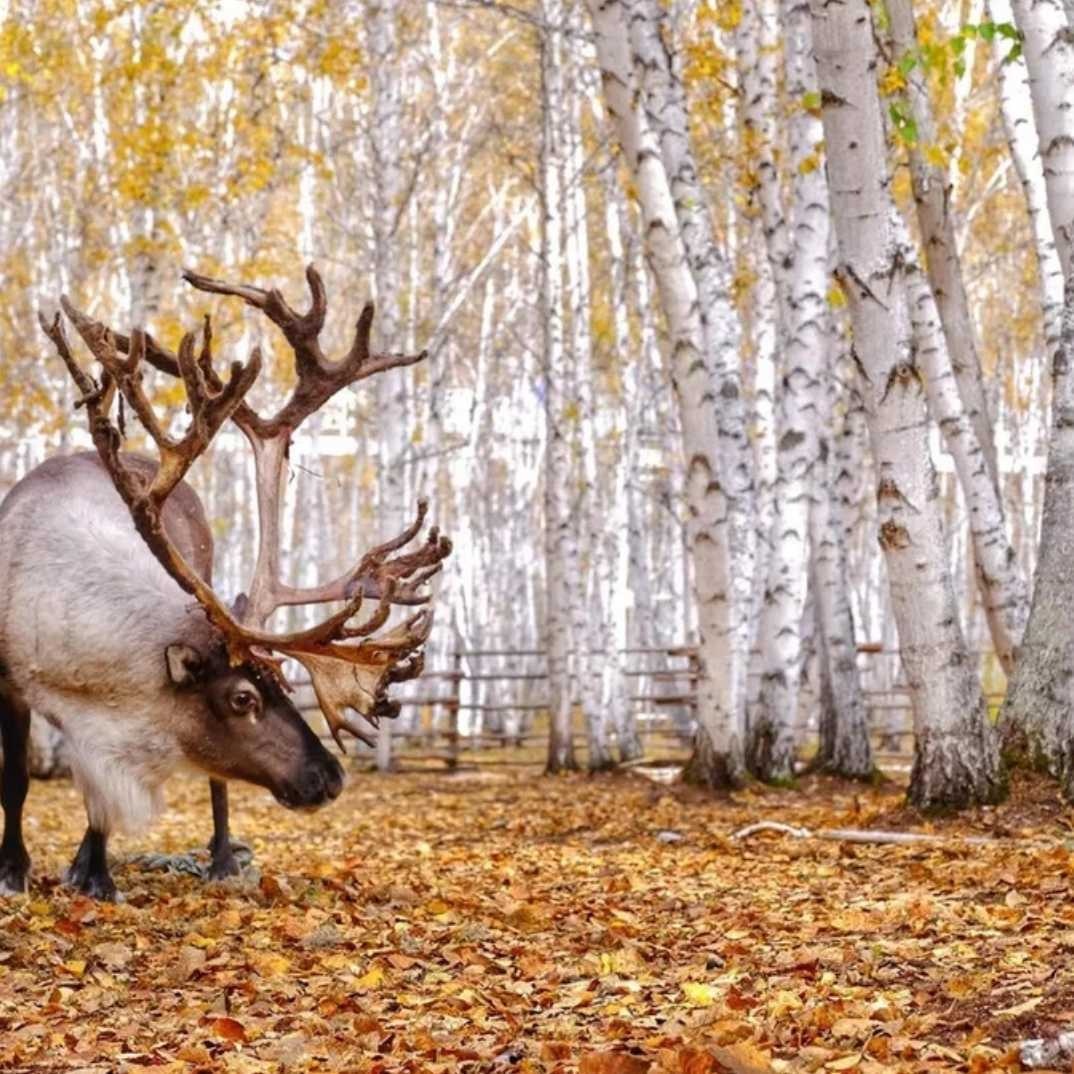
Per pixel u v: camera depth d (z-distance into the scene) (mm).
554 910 8289
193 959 6945
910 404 10922
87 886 8477
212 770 8258
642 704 36125
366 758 24297
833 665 17203
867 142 10641
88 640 8086
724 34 23625
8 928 7496
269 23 22766
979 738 11117
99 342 7969
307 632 8070
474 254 37125
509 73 30234
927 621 11094
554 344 21703
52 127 30953
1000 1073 4848
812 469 16484
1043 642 11148
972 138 25812
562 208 25031
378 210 22391
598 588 26969
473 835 13445
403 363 8977
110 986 6578
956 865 9195
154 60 20844
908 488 10984
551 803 16578
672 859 10734
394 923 7949
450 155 30672
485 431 39250
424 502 8422
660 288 13680
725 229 26266
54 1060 5547
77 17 24656
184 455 7996
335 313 35594
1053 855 9000
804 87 16281
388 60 22234
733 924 7703
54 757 21625
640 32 15281
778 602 16453
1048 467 11156
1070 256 11758
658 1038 5445
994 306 38406
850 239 10781
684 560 35031
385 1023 5977
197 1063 5477
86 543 8242
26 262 28719
